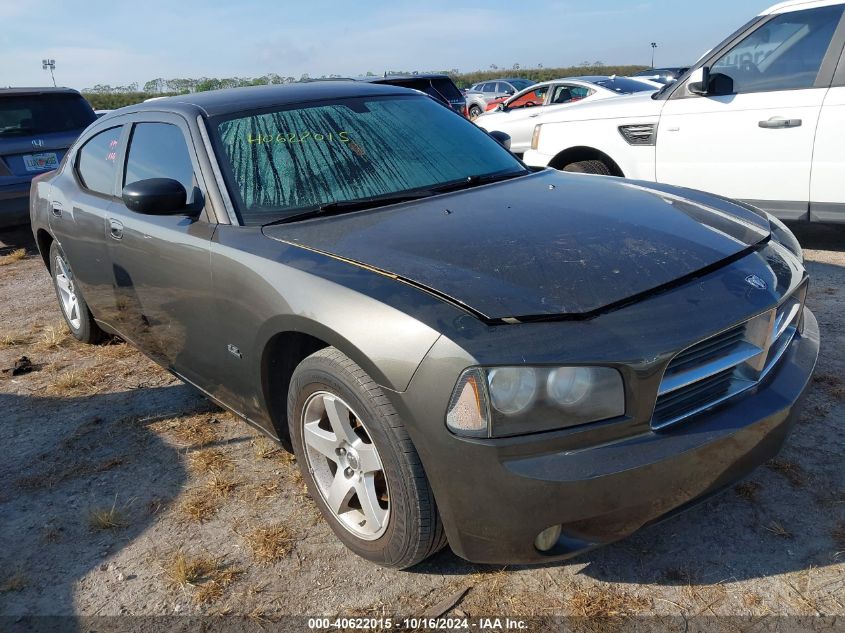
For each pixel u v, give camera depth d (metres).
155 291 3.12
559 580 2.24
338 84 3.62
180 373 3.32
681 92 5.54
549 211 2.61
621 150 5.91
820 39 4.89
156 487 2.93
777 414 2.13
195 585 2.36
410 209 2.72
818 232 6.03
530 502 1.86
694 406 2.05
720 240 2.39
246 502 2.78
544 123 6.45
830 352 3.63
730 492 2.60
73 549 2.60
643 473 1.87
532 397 1.84
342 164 2.98
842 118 4.76
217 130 2.99
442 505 2.00
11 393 4.00
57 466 3.18
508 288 2.03
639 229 2.42
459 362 1.85
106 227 3.44
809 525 2.40
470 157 3.30
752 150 5.20
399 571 2.34
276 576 2.37
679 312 1.99
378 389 2.05
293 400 2.45
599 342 1.87
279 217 2.71
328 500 2.44
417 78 13.08
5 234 9.22
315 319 2.16
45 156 7.62
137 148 3.42
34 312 5.57
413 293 2.04
